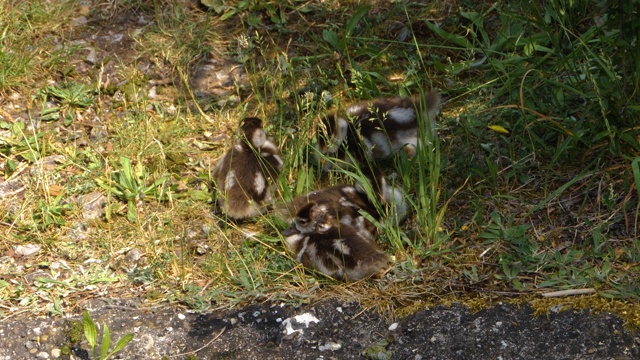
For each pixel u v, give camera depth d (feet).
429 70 32.78
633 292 22.58
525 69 30.32
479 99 30.60
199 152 30.32
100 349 22.53
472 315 22.72
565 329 21.94
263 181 27.30
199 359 22.39
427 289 23.82
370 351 22.09
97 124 31.32
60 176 28.89
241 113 31.78
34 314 23.72
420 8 35.06
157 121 31.40
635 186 26.00
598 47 30.50
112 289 24.67
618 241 24.50
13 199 28.04
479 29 33.40
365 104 29.37
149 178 28.78
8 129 30.86
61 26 35.29
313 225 24.68
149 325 23.32
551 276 23.70
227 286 24.56
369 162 27.48
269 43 34.83
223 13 35.94
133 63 33.96
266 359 22.27
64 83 32.71
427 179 26.63
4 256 25.91
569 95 29.30
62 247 26.17
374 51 33.30
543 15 33.09
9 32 34.35
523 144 28.48
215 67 34.06
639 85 26.73
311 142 28.76
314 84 32.37
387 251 25.26
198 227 27.02
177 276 24.97
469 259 24.63
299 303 23.65
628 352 21.15
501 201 26.63
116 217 27.43
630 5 25.85
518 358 21.48
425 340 22.25
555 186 26.89
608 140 27.14
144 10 36.06
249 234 26.35
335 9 35.58
